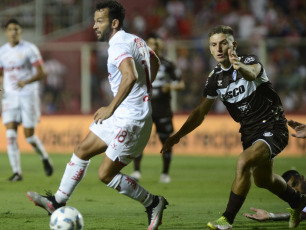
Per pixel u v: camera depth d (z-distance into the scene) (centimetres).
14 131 3381
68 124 5600
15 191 2886
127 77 1608
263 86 1778
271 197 2717
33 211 2238
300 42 5338
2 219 2030
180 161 4747
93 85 5788
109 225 1912
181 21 6712
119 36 1719
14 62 3344
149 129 1766
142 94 1744
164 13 6856
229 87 1786
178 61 5497
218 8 6769
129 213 2208
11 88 3362
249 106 1780
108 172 1709
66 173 1797
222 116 5269
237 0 6756
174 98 5500
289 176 1931
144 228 1855
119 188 1716
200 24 6756
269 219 1955
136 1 7044
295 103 5312
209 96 1855
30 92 3372
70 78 5900
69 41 6762
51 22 7169
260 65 1750
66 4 7144
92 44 5819
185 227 1873
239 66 1595
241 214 2177
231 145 5178
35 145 3447
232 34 1756
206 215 2159
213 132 5253
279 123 1780
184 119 5372
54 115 5684
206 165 4431
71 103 5869
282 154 5097
